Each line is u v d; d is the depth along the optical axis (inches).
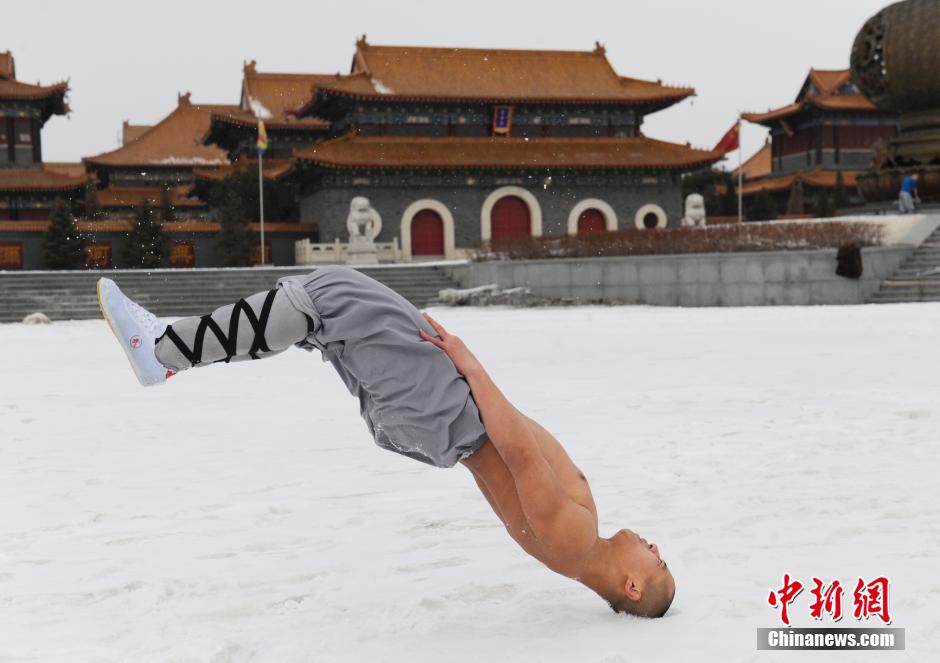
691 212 2079.2
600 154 2463.1
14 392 502.9
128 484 268.7
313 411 417.1
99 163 3289.9
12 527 219.8
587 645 135.0
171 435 355.6
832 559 176.1
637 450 300.7
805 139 3366.1
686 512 217.3
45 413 420.2
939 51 1624.0
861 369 519.2
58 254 2349.9
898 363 544.4
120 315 134.9
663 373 528.1
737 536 195.9
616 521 210.1
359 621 148.4
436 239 2443.4
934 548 180.9
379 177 2384.4
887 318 941.8
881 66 1685.5
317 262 2126.0
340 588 167.5
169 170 3383.4
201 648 132.9
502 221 2470.5
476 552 189.8
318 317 136.4
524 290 1397.6
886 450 289.4
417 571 178.2
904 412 357.7
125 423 388.2
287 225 2439.7
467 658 131.6
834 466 266.2
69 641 141.6
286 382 538.9
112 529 216.5
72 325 1257.4
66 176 2785.4
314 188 2472.9
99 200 3053.6
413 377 136.5
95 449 327.6
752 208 3097.9
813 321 933.8
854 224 1359.5
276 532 210.2
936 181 1656.0
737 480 251.9
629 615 146.7
